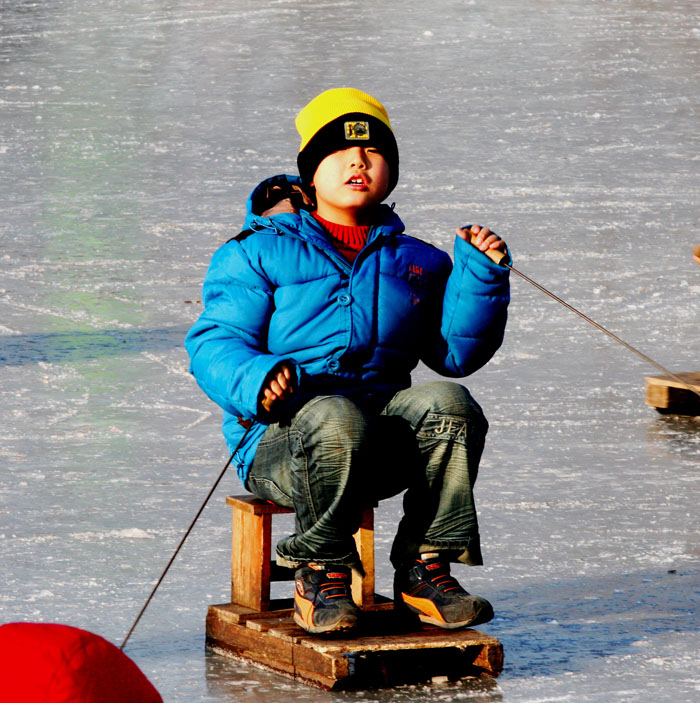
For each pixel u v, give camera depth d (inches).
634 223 1852.9
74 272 1547.7
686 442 941.2
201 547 695.1
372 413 548.1
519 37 3646.7
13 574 645.9
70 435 933.2
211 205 1962.4
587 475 852.0
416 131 2578.7
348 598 522.0
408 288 557.3
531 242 1726.1
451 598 528.4
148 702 341.4
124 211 1913.1
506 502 787.4
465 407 527.8
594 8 4094.5
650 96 2955.2
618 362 1189.1
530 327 1315.2
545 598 622.5
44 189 2074.3
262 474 543.5
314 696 499.5
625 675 523.8
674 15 3976.4
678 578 654.5
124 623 582.6
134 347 1222.3
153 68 3265.3
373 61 3331.7
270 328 548.1
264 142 2472.9
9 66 3299.7
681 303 1425.9
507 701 494.6
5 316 1341.0
